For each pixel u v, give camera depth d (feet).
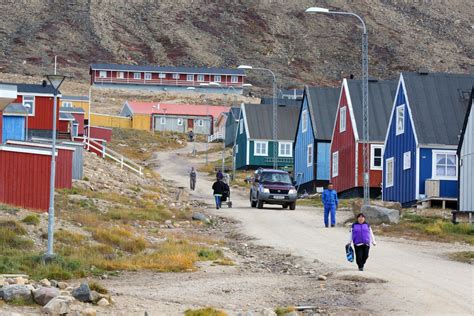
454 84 353.51
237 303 150.20
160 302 148.97
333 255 208.44
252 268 193.47
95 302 144.77
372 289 161.27
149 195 336.90
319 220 290.15
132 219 268.41
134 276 180.14
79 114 605.73
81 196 294.87
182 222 278.26
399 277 173.99
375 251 214.90
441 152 336.08
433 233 248.93
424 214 302.04
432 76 354.95
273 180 338.95
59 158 306.35
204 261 202.28
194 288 164.45
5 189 252.42
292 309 141.08
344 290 161.38
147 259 199.72
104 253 205.57
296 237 245.04
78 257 192.65
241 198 412.16
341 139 417.28
